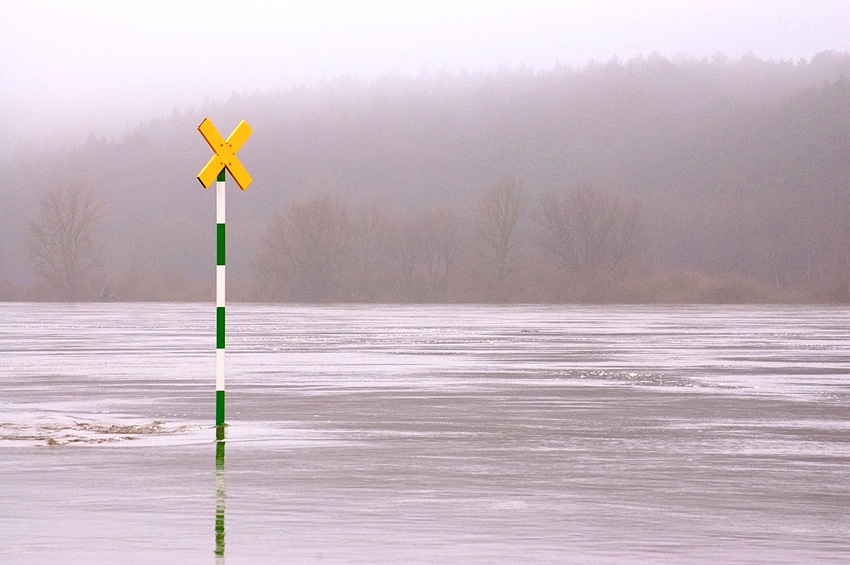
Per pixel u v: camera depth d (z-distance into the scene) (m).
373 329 99.44
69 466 23.81
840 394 41.62
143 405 37.19
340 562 15.03
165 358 61.09
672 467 24.03
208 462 24.47
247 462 24.48
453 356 63.03
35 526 17.41
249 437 28.97
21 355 63.66
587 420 33.16
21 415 34.25
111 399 39.25
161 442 27.94
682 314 147.25
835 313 151.88
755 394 41.53
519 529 17.31
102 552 15.60
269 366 55.25
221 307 31.62
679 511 18.94
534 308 184.88
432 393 41.56
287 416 34.00
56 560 15.12
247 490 20.84
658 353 66.06
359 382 46.28
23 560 15.12
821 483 21.98
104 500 19.72
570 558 15.35
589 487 21.39
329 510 18.84
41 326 106.69
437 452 26.28
